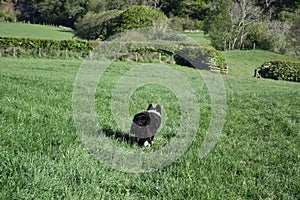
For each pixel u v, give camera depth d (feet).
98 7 232.32
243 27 208.33
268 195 17.37
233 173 19.94
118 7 228.43
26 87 46.24
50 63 98.89
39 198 14.30
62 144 21.29
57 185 15.42
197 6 265.75
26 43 122.01
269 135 30.94
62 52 118.93
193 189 16.79
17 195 14.08
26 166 16.60
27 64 93.66
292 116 41.68
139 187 16.89
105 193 15.62
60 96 40.65
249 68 146.92
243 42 214.07
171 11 258.16
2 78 54.70
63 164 17.70
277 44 204.95
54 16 298.76
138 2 238.07
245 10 211.00
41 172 16.21
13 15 308.40
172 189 16.89
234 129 32.60
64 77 66.13
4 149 19.15
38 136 22.44
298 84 107.55
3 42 120.78
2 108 29.78
